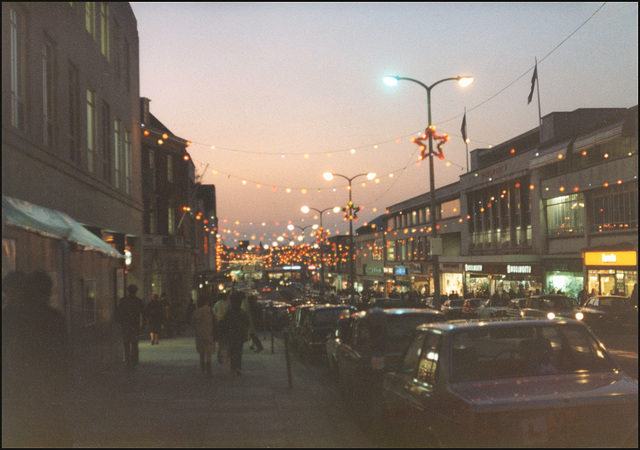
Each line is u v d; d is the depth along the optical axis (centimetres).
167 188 4916
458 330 581
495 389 511
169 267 4866
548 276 3853
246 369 1493
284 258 11969
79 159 1405
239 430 809
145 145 4625
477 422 468
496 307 2911
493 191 4909
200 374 1378
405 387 641
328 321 1744
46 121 1166
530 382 527
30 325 495
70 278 1209
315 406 988
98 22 1661
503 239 4716
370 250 9069
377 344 724
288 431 803
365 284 9275
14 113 980
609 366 569
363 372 877
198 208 6600
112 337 1623
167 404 1005
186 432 798
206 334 1348
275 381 1272
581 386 512
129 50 2088
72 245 1160
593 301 2306
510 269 4300
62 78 1264
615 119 3183
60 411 506
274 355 1902
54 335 504
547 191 3888
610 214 3234
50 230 880
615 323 2128
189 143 3133
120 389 1164
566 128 4031
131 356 1481
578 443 475
